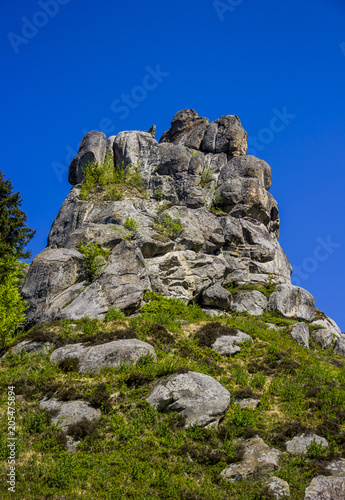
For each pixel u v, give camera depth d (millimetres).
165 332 22844
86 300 24344
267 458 15828
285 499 14289
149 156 37312
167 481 14461
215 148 39125
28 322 24000
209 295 29359
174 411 17453
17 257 27641
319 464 15766
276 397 19938
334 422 17906
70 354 20031
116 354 19656
